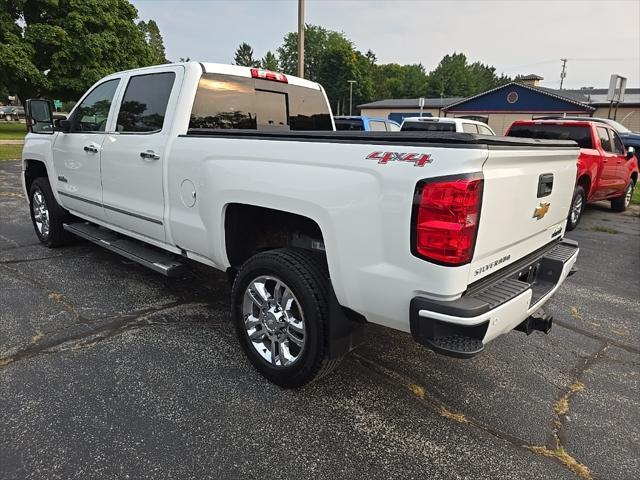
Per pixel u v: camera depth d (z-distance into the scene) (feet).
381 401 9.30
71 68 95.66
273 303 9.55
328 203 8.03
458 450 8.02
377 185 7.38
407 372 10.42
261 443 7.99
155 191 11.94
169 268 11.91
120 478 7.10
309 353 8.84
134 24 110.11
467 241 6.93
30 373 9.77
